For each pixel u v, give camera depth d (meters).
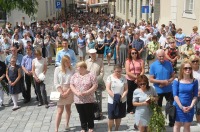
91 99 7.47
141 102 6.92
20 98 11.24
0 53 15.26
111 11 64.31
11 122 8.98
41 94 10.20
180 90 6.57
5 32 16.91
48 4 37.69
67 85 7.81
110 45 16.03
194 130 7.54
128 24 27.22
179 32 15.71
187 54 10.13
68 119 8.12
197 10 17.62
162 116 6.80
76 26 21.19
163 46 14.52
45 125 8.65
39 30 20.19
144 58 14.09
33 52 10.78
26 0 21.34
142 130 7.06
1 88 10.32
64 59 7.78
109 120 7.59
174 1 21.66
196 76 7.67
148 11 24.98
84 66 7.41
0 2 20.12
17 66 10.10
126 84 7.62
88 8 78.38
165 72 7.82
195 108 7.77
